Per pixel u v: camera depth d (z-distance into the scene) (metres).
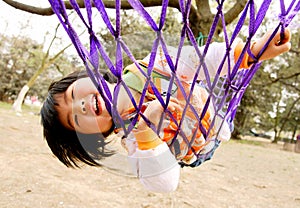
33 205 3.73
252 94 19.38
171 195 4.59
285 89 22.47
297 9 1.40
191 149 1.64
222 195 5.05
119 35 1.25
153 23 1.25
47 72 25.66
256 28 1.36
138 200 4.34
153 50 1.29
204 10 4.11
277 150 15.14
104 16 1.21
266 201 5.07
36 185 4.30
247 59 1.51
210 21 4.01
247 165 8.16
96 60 1.31
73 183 4.65
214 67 1.53
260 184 6.09
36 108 21.55
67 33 1.27
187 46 1.54
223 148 11.79
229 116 1.79
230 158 9.09
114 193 4.50
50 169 5.10
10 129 8.20
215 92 1.60
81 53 1.31
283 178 7.04
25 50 24.92
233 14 3.91
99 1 1.19
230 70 1.51
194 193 4.87
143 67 1.50
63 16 1.24
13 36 24.78
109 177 5.11
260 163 8.86
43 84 25.83
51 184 4.40
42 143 6.81
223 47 1.53
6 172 4.59
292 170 8.23
